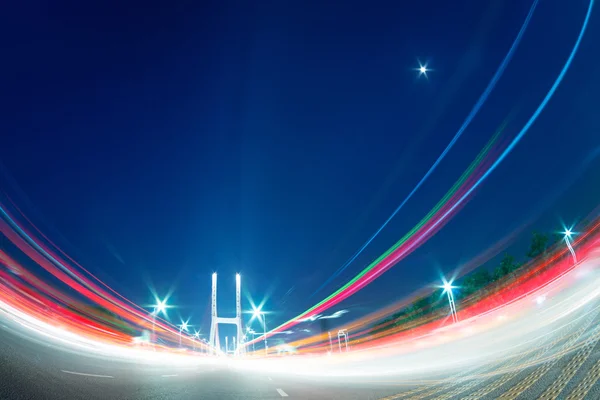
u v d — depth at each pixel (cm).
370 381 1446
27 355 1282
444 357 2131
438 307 6794
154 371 1991
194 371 2434
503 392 855
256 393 1181
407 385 1213
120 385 1194
